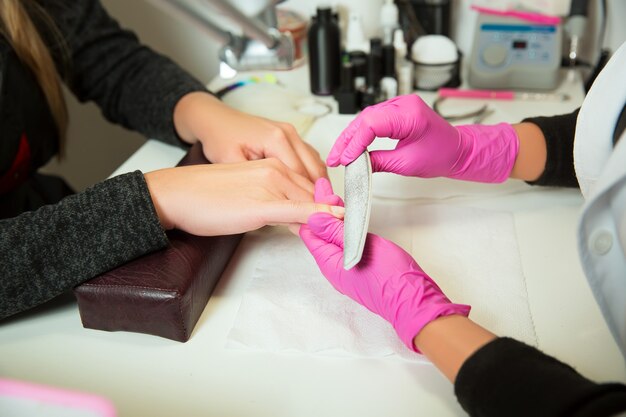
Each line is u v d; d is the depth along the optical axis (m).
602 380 0.47
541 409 0.37
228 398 0.47
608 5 0.98
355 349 0.51
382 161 0.62
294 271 0.61
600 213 0.47
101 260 0.55
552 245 0.63
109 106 0.93
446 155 0.63
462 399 0.41
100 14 0.95
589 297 0.56
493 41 0.95
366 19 1.07
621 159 0.44
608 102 0.51
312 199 0.61
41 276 0.55
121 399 0.48
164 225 0.60
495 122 0.87
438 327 0.46
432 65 0.96
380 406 0.46
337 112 0.94
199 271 0.56
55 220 0.57
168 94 0.85
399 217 0.68
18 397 0.49
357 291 0.53
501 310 0.54
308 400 0.47
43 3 0.91
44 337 0.55
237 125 0.74
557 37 0.92
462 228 0.66
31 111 0.91
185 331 0.53
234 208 0.58
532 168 0.68
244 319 0.55
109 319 0.54
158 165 0.81
